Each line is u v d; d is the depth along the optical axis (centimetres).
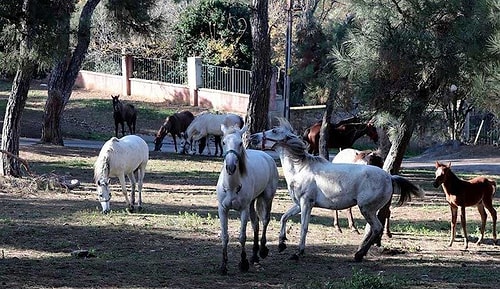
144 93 4984
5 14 1919
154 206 1900
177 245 1388
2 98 4559
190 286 1048
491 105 1476
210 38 4903
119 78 5069
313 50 2383
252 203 1254
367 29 1658
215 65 4825
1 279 1023
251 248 1387
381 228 1302
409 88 1628
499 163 3372
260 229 1606
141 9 2950
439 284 1117
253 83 2947
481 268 1288
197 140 3469
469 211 2089
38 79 5266
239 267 1180
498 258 1406
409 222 1862
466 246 1493
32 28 1944
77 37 2130
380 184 1290
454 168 3195
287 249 1395
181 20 4953
